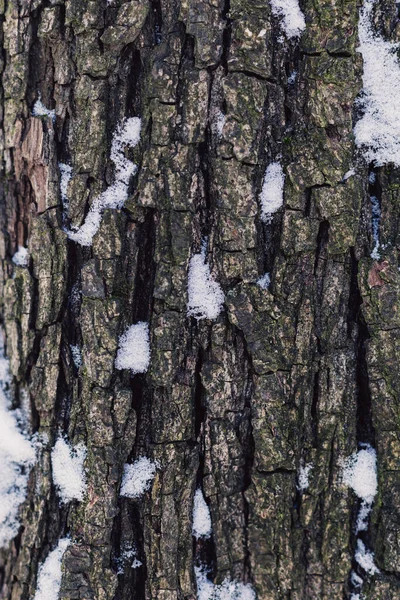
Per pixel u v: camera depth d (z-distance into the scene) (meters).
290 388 0.83
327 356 0.83
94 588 0.82
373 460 0.84
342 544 0.84
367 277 0.83
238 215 0.82
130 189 0.83
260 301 0.82
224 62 0.81
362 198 0.84
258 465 0.83
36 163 0.85
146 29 0.82
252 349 0.83
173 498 0.83
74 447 0.84
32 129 0.85
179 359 0.83
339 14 0.81
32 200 0.87
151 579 0.83
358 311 0.84
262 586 0.84
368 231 0.84
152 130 0.82
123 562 0.84
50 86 0.85
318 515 0.84
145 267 0.84
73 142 0.84
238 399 0.84
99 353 0.82
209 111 0.82
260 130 0.81
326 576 0.84
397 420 0.83
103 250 0.83
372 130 0.83
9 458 0.87
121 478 0.83
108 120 0.83
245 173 0.81
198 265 0.83
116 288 0.83
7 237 0.88
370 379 0.83
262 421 0.83
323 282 0.83
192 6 0.80
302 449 0.84
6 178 0.88
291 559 0.84
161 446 0.83
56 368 0.85
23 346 0.86
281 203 0.83
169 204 0.82
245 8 0.80
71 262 0.85
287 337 0.83
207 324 0.83
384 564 0.83
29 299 0.86
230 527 0.84
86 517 0.83
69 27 0.83
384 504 0.83
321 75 0.81
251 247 0.82
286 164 0.83
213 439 0.84
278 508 0.83
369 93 0.83
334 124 0.82
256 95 0.81
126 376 0.83
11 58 0.86
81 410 0.84
